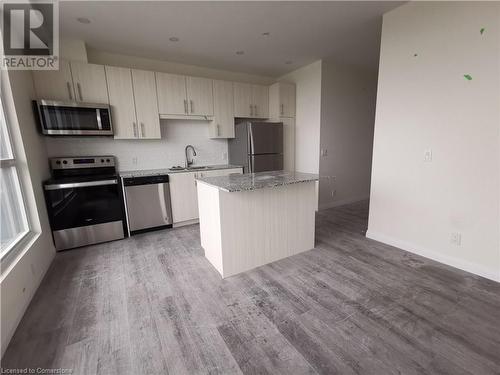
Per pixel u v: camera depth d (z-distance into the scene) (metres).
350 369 1.32
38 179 2.57
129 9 2.37
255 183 2.20
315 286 2.09
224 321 1.70
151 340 1.55
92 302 1.93
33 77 2.73
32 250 2.09
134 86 3.32
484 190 2.07
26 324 1.70
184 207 3.69
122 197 3.23
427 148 2.38
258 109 4.41
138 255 2.75
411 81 2.43
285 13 2.54
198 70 4.15
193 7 2.37
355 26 2.84
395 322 1.65
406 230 2.68
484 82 1.98
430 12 2.23
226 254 2.24
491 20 1.90
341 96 4.28
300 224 2.67
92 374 1.33
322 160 4.25
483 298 1.86
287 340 1.53
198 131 4.27
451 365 1.32
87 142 3.38
